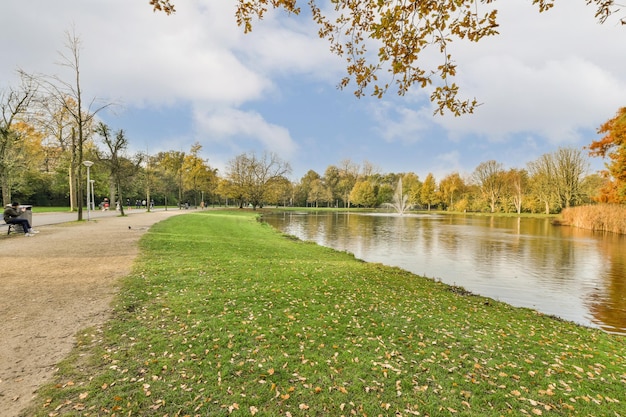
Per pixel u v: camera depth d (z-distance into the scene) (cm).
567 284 1216
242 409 343
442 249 2022
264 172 6188
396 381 413
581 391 423
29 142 3119
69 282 755
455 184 8956
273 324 576
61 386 364
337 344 513
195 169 6378
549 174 6469
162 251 1207
